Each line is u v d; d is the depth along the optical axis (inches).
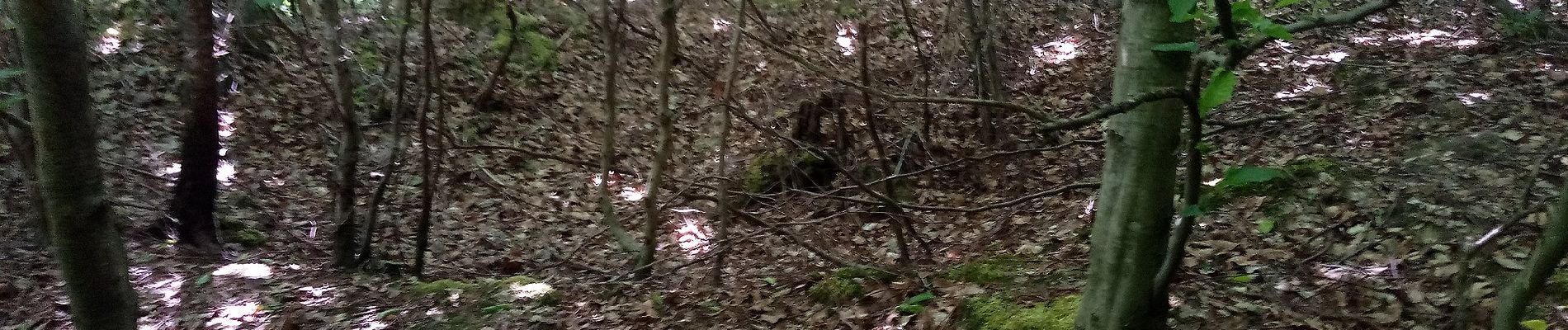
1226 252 194.9
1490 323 141.3
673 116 369.1
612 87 211.2
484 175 334.0
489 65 413.4
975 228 262.1
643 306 192.9
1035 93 377.1
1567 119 248.2
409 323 191.0
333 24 225.5
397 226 283.7
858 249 256.1
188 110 241.1
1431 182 214.7
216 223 262.4
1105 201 94.0
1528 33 335.3
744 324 178.5
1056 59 414.9
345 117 229.5
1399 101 283.3
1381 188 215.0
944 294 179.3
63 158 78.2
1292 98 309.7
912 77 354.9
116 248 85.6
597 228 293.6
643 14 409.1
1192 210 81.0
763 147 318.7
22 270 210.5
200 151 243.1
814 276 205.2
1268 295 166.1
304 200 304.8
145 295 202.5
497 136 369.7
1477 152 229.0
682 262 244.1
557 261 261.9
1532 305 141.4
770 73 347.9
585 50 439.8
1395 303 155.6
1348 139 259.4
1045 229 241.1
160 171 303.9
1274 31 65.6
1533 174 166.1
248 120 341.4
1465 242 177.5
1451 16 376.2
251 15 361.4
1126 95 87.8
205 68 238.1
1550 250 72.1
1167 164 87.3
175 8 375.6
